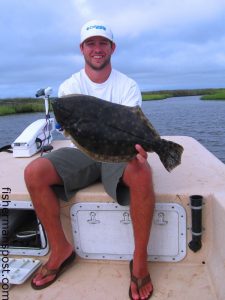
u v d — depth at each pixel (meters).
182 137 4.97
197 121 16.34
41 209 2.64
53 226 2.66
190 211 2.69
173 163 2.31
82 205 2.81
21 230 3.30
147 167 2.46
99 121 2.24
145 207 2.44
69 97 2.27
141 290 2.44
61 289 2.58
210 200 2.67
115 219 2.79
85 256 2.89
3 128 12.84
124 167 2.48
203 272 2.64
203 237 2.71
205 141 11.23
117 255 2.84
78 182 2.78
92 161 2.80
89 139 2.25
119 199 2.66
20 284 2.64
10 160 4.06
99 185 2.93
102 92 3.06
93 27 2.93
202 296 2.41
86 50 2.98
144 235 2.48
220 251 2.51
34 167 2.59
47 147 4.34
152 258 2.79
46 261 2.90
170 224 2.73
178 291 2.47
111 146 2.27
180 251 2.75
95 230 2.83
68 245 2.76
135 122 2.28
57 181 2.69
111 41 3.01
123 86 3.06
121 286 2.58
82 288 2.57
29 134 4.32
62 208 2.84
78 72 3.16
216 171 3.22
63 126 2.27
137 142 2.26
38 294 2.54
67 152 2.79
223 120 16.41
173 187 2.82
